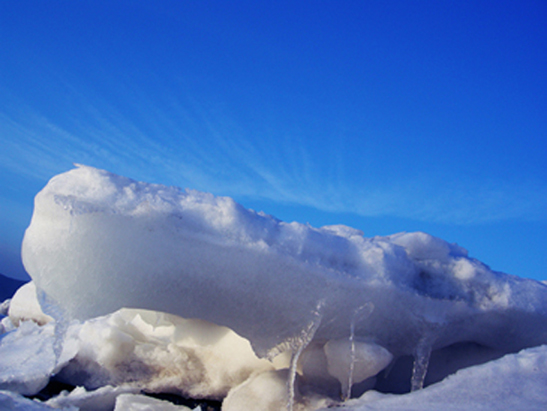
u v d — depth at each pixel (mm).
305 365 2697
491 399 1839
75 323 4016
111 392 2973
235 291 2271
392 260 2531
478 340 2836
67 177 2213
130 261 2168
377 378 2879
